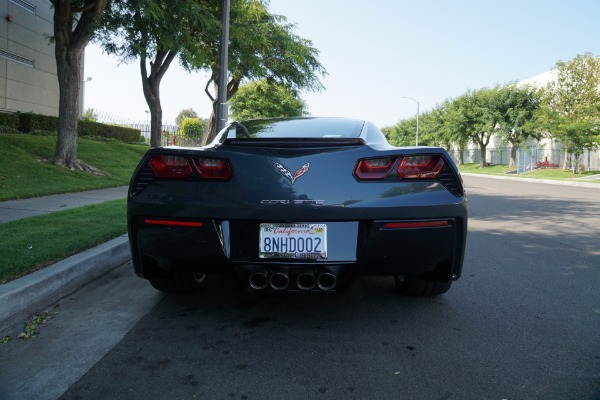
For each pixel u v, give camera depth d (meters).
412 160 2.73
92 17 12.08
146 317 3.17
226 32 11.96
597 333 2.93
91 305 3.41
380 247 2.67
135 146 21.02
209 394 2.15
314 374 2.35
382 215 2.64
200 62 14.12
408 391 2.19
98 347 2.68
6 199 8.09
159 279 3.38
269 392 2.17
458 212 2.73
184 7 13.00
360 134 3.22
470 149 52.75
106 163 14.88
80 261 3.88
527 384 2.26
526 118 36.19
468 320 3.14
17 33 18.73
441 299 3.61
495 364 2.47
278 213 2.64
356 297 3.63
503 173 34.31
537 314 3.28
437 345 2.72
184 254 2.77
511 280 4.20
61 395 2.15
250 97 38.31
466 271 4.53
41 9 20.28
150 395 2.14
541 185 20.19
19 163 11.18
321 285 2.69
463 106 41.47
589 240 6.25
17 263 3.62
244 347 2.68
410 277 3.43
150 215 2.80
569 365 2.47
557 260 5.03
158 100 17.78
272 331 2.92
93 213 6.52
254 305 3.42
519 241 6.16
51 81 21.19
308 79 22.53
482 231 6.98
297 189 2.66
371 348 2.66
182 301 3.51
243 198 2.68
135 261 2.99
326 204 2.64
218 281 4.06
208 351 2.62
